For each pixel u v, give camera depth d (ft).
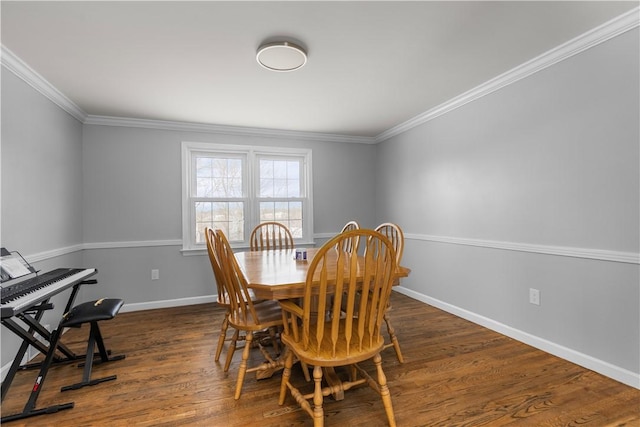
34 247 7.54
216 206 12.21
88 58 6.83
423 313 10.24
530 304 7.68
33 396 5.24
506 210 8.27
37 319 6.19
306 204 13.56
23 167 7.13
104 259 10.61
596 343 6.35
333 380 5.55
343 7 5.33
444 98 9.70
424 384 5.98
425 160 11.32
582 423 4.87
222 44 6.40
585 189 6.50
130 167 10.97
